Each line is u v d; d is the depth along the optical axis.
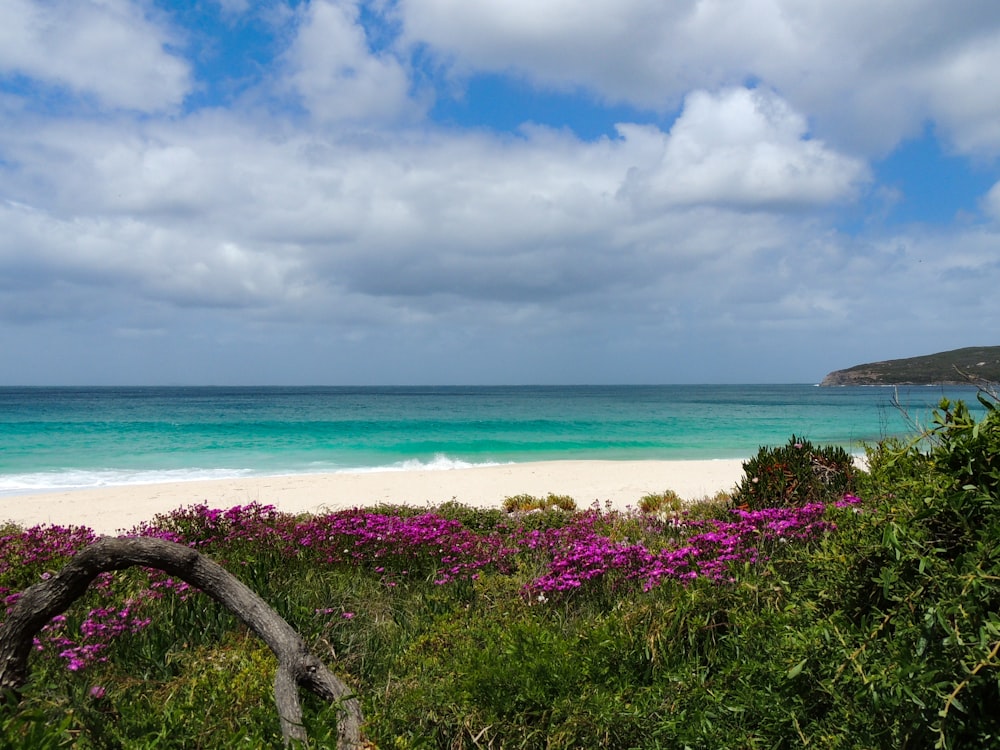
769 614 3.74
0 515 14.31
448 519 9.67
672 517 8.87
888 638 2.70
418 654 4.50
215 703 3.58
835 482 8.85
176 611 4.89
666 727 3.31
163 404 89.12
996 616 2.32
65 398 118.12
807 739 2.81
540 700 3.71
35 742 2.66
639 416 58.44
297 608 5.04
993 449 2.74
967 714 2.36
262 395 144.38
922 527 2.85
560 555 6.35
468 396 138.50
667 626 4.23
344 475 20.80
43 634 4.43
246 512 8.13
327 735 3.02
